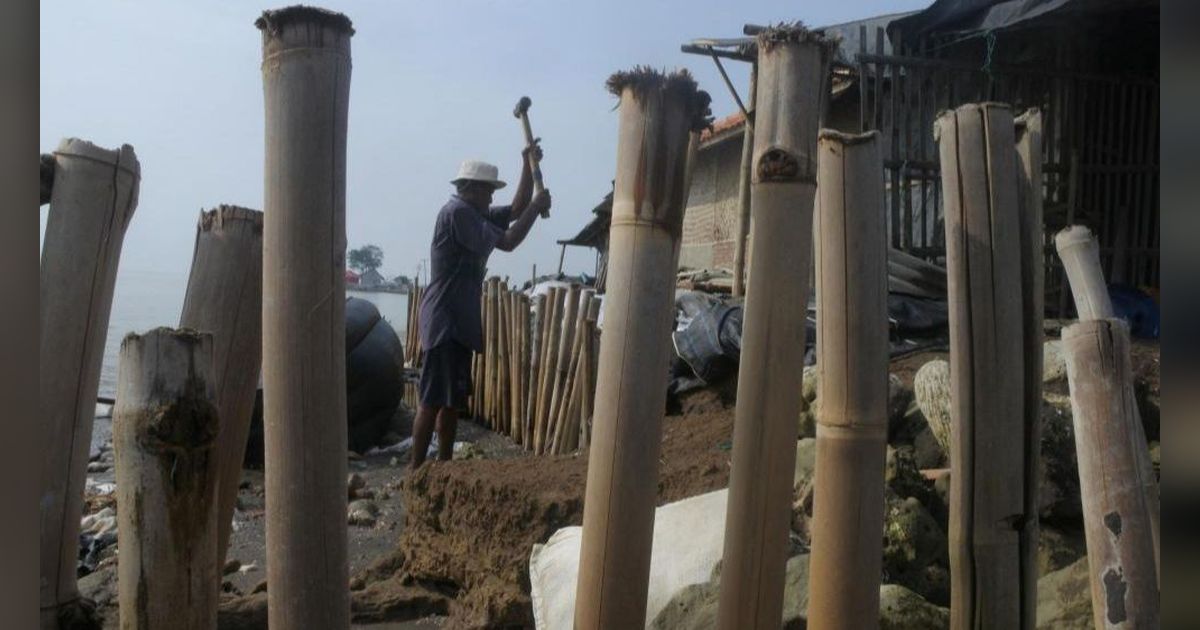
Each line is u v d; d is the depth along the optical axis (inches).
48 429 59.3
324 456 53.8
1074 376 65.7
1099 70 363.9
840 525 65.7
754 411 61.3
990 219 67.7
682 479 156.9
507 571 154.1
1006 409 67.9
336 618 54.6
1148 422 173.3
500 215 215.0
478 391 367.2
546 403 286.4
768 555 61.8
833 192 65.7
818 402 67.5
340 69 53.6
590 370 243.8
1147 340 299.1
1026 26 328.2
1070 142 355.9
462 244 208.2
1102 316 77.2
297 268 52.9
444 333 211.0
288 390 53.3
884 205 66.7
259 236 67.5
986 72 337.1
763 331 60.8
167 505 48.4
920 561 132.6
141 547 48.5
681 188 59.1
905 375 224.1
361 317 327.0
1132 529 62.8
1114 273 365.1
